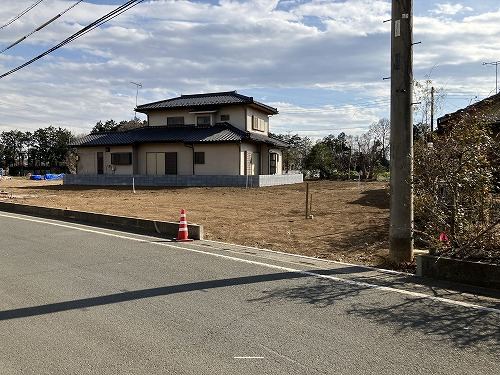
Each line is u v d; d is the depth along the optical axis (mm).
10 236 8430
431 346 3201
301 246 7406
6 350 3158
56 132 67500
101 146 25750
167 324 3658
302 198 16016
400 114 5863
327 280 5062
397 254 5906
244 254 6676
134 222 9602
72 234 8711
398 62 5879
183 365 2896
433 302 4227
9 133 69938
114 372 2807
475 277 4801
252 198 16406
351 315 3869
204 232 8969
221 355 3047
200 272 5473
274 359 2982
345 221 9914
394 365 2895
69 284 4910
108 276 5273
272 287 4781
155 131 26031
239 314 3904
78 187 23766
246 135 22766
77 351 3127
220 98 25984
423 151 5934
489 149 5438
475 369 2844
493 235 5207
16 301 4297
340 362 2936
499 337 3375
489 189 5398
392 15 5961
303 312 3951
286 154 40031
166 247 7273
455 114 6309
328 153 39656
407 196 5863
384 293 4535
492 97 7051
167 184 22953
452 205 5586
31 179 45875
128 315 3887
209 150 23672
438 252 5273
